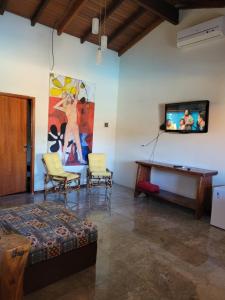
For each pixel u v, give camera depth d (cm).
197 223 374
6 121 452
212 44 423
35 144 486
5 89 438
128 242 301
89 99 564
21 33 449
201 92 442
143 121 555
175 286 220
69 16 447
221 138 412
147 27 528
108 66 593
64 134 528
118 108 621
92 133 580
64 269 225
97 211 409
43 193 497
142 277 231
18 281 146
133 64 576
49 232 223
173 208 443
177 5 457
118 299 201
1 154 452
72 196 493
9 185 471
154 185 480
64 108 521
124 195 517
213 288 220
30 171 491
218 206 358
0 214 258
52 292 207
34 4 425
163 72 509
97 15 475
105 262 255
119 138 618
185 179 466
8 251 138
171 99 495
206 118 425
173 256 273
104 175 496
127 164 597
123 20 503
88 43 548
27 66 461
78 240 230
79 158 560
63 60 511
